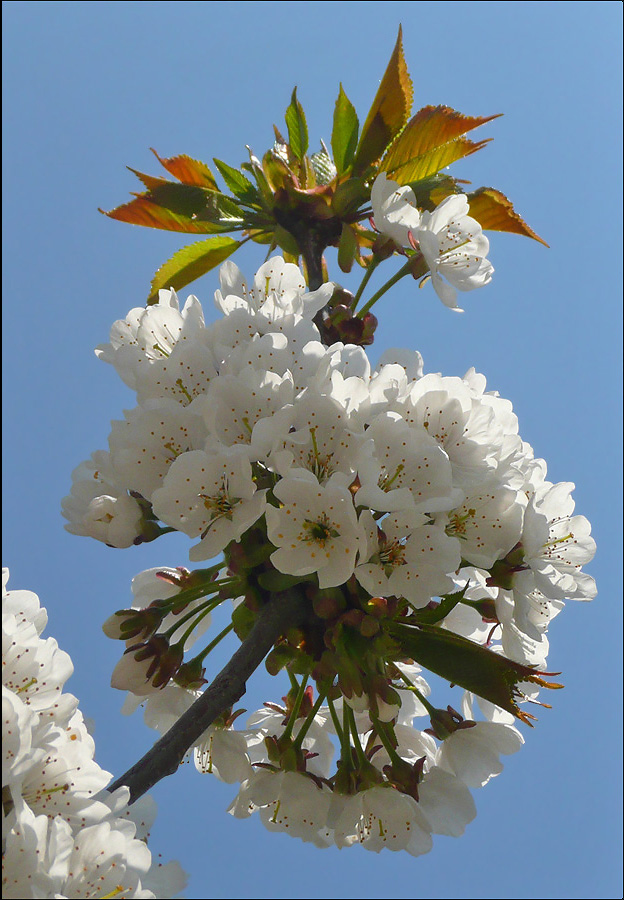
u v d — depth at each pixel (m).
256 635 0.78
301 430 0.77
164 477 0.79
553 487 0.83
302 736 0.80
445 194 0.88
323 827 0.82
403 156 0.89
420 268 0.85
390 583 0.77
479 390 0.82
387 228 0.84
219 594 0.80
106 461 0.81
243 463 0.77
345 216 0.88
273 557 0.77
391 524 0.78
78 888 0.73
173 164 0.91
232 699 0.77
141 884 0.74
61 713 0.75
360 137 0.89
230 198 0.89
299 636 0.79
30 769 0.73
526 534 0.80
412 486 0.78
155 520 0.80
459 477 0.79
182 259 0.93
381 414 0.78
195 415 0.79
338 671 0.78
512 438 0.81
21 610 0.76
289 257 0.92
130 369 0.82
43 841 0.72
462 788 0.80
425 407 0.80
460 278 0.85
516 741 0.81
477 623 0.84
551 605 0.82
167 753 0.76
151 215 0.91
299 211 0.88
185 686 0.81
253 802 0.80
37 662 0.75
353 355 0.80
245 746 0.82
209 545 0.77
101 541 0.80
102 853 0.73
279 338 0.79
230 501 0.78
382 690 0.78
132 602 0.83
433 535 0.78
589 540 0.82
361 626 0.77
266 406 0.79
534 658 0.82
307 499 0.77
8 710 0.72
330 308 0.86
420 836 0.79
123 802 0.74
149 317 0.82
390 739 0.80
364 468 0.77
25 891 0.71
